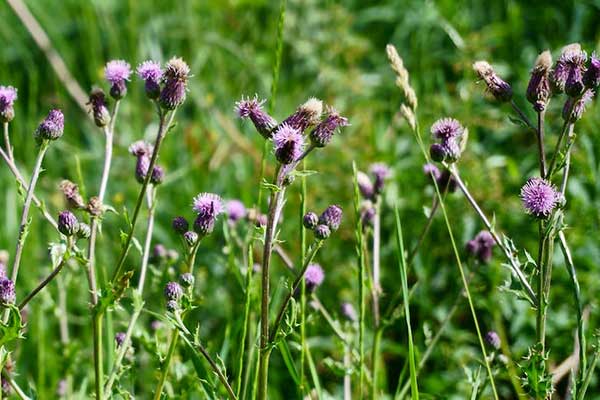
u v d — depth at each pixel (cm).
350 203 627
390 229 600
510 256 326
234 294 557
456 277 562
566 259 332
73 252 333
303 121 321
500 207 580
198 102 771
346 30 812
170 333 403
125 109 776
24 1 877
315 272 401
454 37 704
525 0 793
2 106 339
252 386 361
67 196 331
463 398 489
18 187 337
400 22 808
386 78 767
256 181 672
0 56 837
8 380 330
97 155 726
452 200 590
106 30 863
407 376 521
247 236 430
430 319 554
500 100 344
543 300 321
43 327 516
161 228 648
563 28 761
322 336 543
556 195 318
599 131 585
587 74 324
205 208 340
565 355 499
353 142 681
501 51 749
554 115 636
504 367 411
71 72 848
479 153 616
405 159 641
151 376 463
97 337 323
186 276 336
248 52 815
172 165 720
